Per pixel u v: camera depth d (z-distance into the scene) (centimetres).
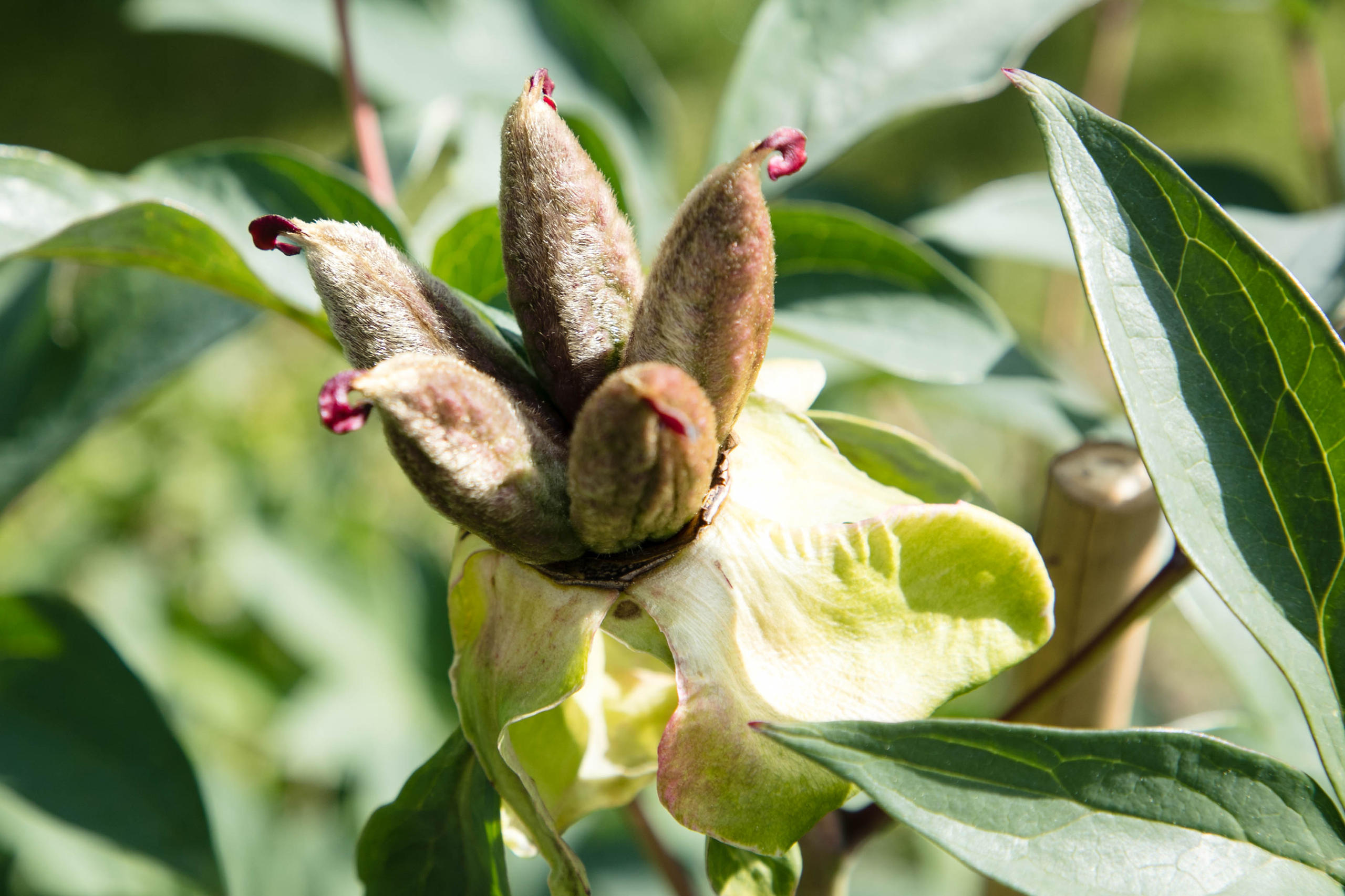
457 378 37
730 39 184
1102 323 37
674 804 38
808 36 49
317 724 74
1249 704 47
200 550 102
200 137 179
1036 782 37
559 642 38
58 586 91
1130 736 37
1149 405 38
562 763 40
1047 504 43
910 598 38
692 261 37
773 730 36
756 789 37
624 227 39
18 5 193
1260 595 37
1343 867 37
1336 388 38
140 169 44
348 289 38
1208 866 36
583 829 67
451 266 43
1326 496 38
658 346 38
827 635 38
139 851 46
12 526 100
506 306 44
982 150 165
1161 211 38
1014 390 56
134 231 42
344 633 77
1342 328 44
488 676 38
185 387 117
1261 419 38
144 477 108
